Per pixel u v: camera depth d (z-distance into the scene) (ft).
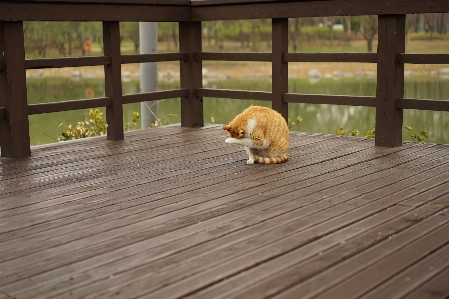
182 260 8.43
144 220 10.30
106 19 17.79
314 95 18.35
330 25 44.96
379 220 10.06
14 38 15.87
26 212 10.90
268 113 14.70
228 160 15.20
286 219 10.19
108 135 18.35
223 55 20.03
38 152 16.56
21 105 16.08
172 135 18.98
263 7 18.78
